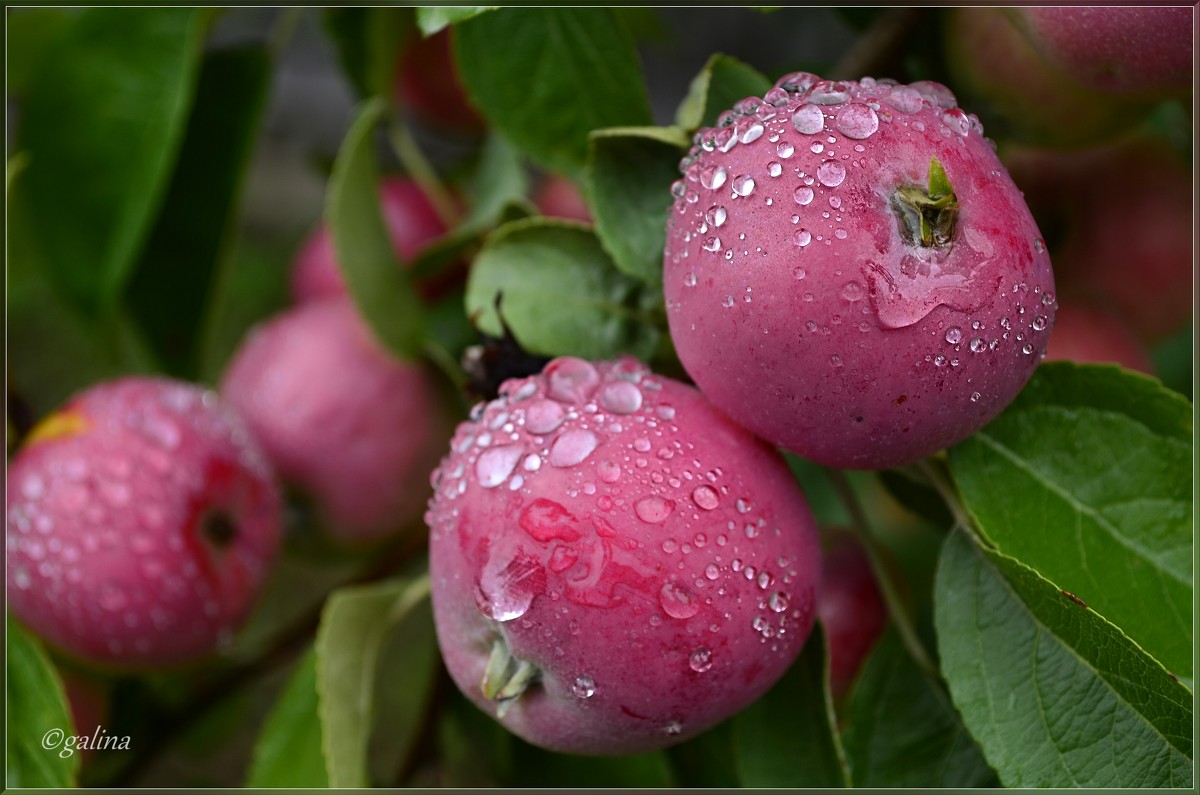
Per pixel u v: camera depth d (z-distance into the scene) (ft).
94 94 1.84
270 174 2.87
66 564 1.68
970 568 1.54
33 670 1.67
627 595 1.46
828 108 1.47
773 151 1.46
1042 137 1.62
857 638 1.66
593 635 1.46
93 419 1.72
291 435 1.83
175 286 1.92
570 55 1.65
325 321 1.86
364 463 1.83
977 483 1.53
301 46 2.77
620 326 1.57
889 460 1.48
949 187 1.43
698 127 1.54
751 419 1.48
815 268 1.43
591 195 1.55
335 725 1.63
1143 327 1.78
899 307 1.43
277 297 2.57
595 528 1.46
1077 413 1.54
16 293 2.19
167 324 1.92
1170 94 1.55
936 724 1.61
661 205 1.55
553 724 1.51
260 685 2.25
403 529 1.87
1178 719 1.47
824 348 1.44
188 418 1.75
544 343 1.57
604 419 1.49
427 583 1.70
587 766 1.78
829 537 1.69
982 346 1.44
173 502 1.71
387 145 1.99
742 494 1.48
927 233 1.43
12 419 1.77
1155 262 1.74
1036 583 1.50
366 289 1.74
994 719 1.51
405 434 1.84
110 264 1.85
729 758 1.72
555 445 1.48
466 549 1.48
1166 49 1.52
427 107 1.94
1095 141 1.62
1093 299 1.74
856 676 1.66
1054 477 1.53
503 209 1.66
